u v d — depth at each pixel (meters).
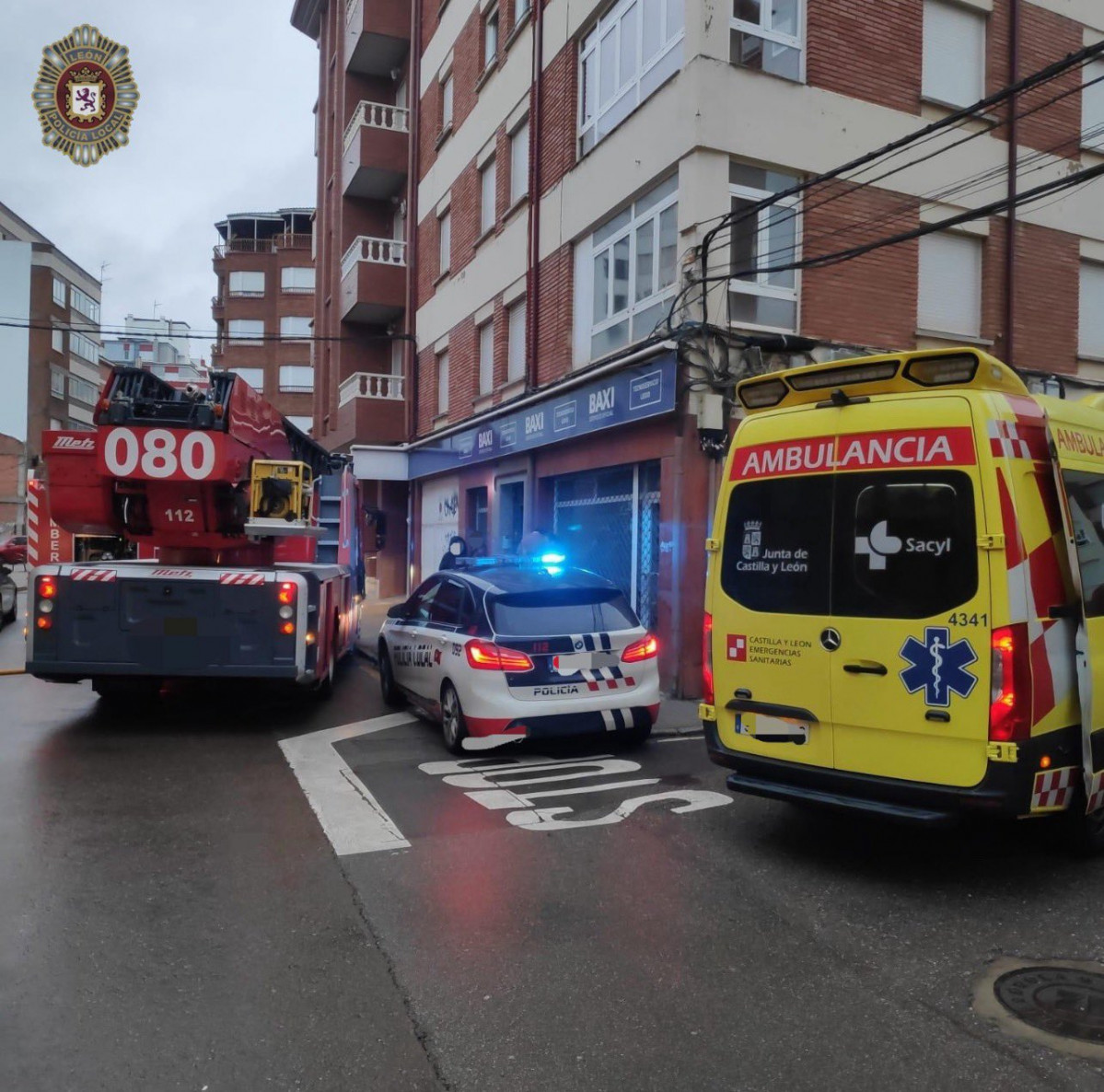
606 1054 3.23
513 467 15.40
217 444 8.24
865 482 5.07
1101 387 12.83
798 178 10.92
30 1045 3.27
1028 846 5.48
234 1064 3.17
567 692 7.53
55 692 10.76
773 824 5.90
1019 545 4.58
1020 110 12.16
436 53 20.44
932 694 4.70
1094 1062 3.18
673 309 10.40
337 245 26.19
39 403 59.19
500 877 4.93
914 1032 3.38
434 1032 3.38
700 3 10.22
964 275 11.97
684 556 10.31
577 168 13.27
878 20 11.32
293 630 8.53
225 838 5.55
